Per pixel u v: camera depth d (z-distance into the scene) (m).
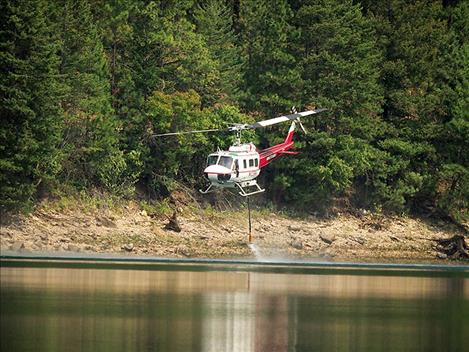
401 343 185.88
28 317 193.12
